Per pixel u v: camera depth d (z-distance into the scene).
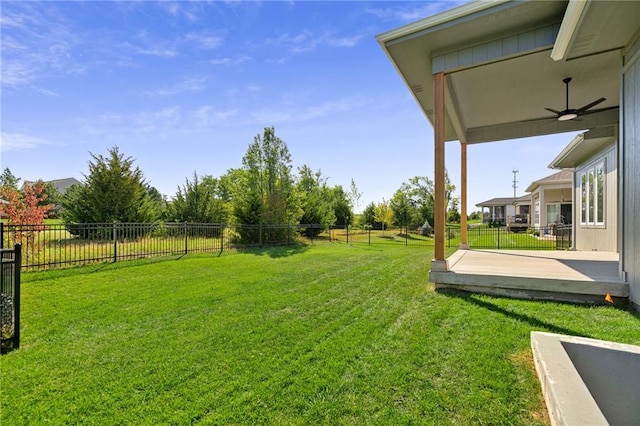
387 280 6.05
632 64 3.67
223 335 3.32
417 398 2.12
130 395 2.22
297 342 3.11
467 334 3.11
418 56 4.90
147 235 9.57
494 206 38.47
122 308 4.31
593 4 2.97
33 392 2.26
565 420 1.44
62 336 3.32
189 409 2.06
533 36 4.20
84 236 8.38
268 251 11.57
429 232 20.53
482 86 5.82
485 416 1.91
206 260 8.91
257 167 14.97
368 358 2.72
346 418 1.94
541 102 6.64
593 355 2.20
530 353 2.66
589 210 9.62
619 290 3.86
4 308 3.03
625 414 2.02
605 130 7.36
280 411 2.03
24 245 7.31
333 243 15.52
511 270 5.02
